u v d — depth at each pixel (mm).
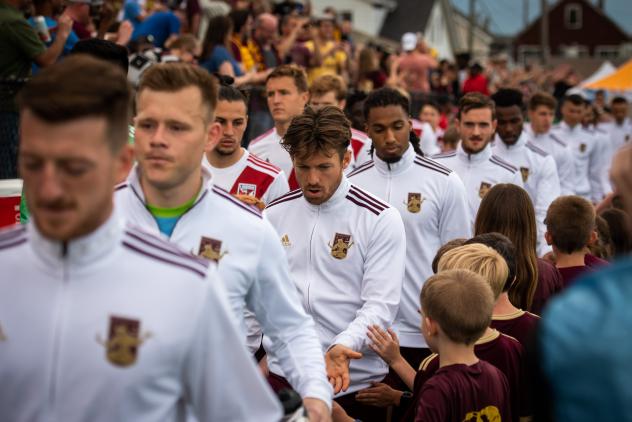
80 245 2104
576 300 1691
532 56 83375
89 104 1995
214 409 2264
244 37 10773
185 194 3133
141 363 2105
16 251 2164
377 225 4445
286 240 4594
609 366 1601
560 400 1659
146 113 2986
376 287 4398
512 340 3961
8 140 6250
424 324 3609
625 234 6289
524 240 4844
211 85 3076
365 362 4609
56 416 2109
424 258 5641
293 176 6512
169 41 9844
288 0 15508
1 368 2117
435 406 3418
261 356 4852
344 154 4438
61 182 2014
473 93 7043
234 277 3135
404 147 5633
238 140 5129
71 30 7328
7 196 5152
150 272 2154
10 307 2127
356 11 45188
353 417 4656
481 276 3619
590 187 12297
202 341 2193
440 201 5629
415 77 16984
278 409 2328
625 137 16172
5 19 6277
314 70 12242
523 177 7770
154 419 2154
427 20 52781
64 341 2098
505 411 3641
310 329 3293
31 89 2002
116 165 2119
